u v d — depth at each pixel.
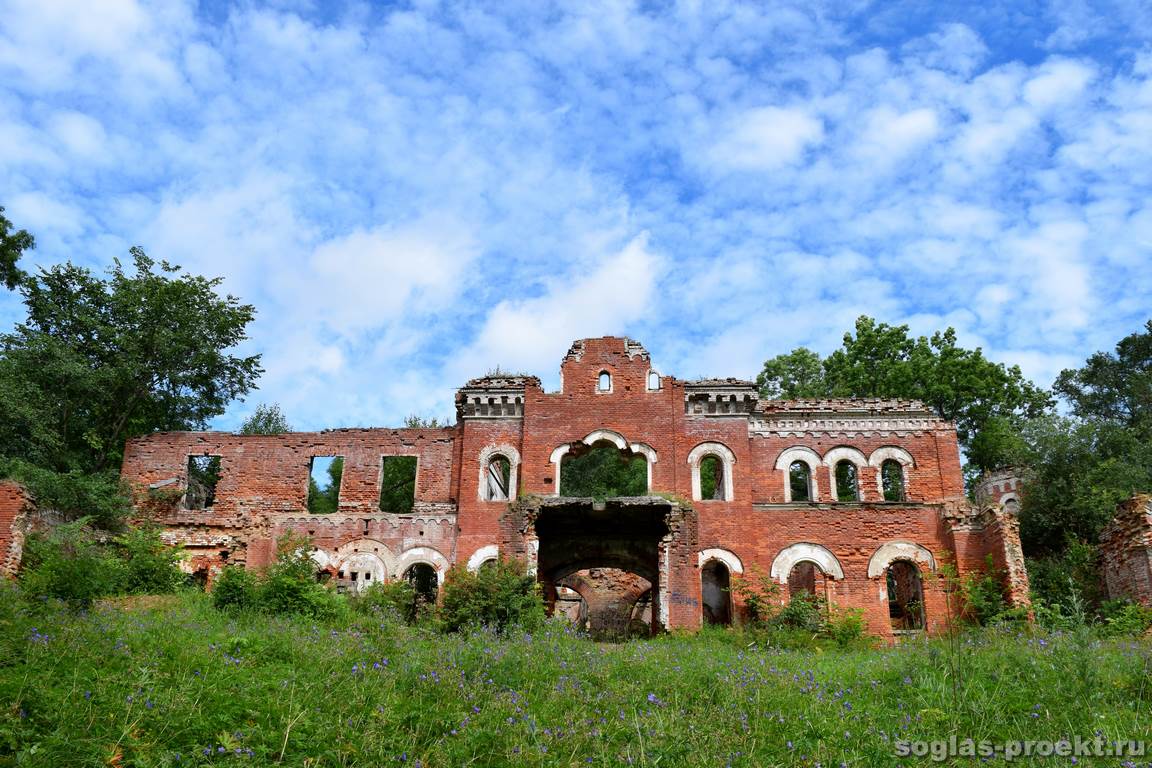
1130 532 32.12
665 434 37.44
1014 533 33.44
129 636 16.98
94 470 40.03
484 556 36.06
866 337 58.50
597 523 36.88
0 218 35.09
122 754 11.19
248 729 12.27
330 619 26.38
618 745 13.59
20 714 11.59
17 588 19.78
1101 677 16.17
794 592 40.25
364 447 39.59
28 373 37.59
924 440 38.25
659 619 33.81
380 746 12.41
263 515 37.50
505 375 42.31
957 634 22.27
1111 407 56.03
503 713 14.37
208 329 43.03
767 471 38.00
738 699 15.88
